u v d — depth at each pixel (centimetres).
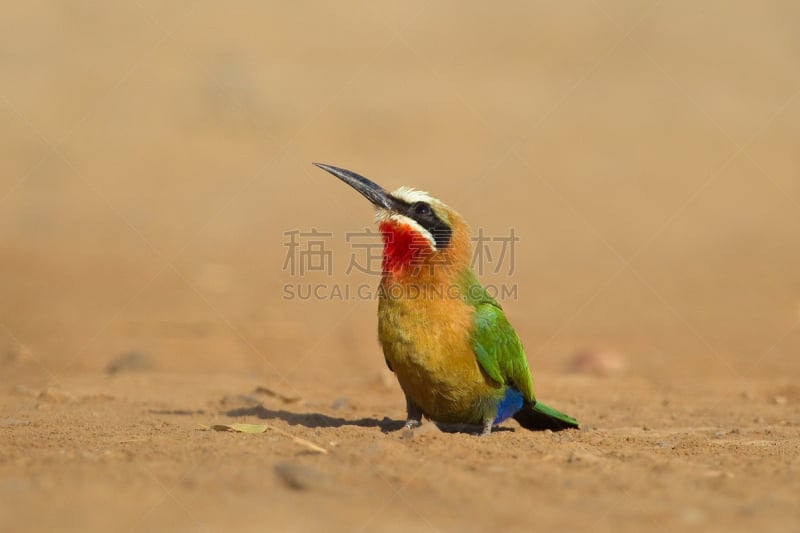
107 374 3806
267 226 7075
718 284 6006
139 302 5278
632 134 9544
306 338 4672
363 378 3759
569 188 8288
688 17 12406
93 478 1767
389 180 8038
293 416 2778
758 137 9638
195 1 11506
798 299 5572
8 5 10975
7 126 8656
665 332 4831
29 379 3634
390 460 1972
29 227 6938
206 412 2859
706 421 2892
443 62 10794
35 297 5297
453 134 9200
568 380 3791
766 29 12250
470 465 1955
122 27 10850
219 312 5122
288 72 10175
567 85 10512
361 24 11600
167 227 7038
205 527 1525
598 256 6688
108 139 8662
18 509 1589
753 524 1588
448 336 2391
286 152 8600
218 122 9162
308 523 1555
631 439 2416
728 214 7938
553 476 1873
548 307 5397
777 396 3444
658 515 1634
